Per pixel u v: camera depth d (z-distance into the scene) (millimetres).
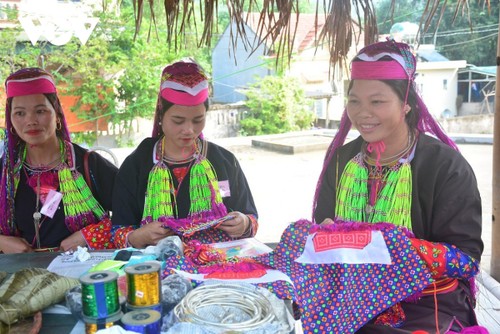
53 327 1371
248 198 2488
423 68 21547
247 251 2031
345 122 2098
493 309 2504
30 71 2396
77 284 1530
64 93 13773
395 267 1754
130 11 12922
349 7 2348
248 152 13539
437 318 1767
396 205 1903
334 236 1791
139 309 1299
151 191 2305
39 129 2373
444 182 1852
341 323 1725
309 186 9070
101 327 1269
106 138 14688
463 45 22547
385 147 1963
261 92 18219
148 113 14555
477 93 22719
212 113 17594
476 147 13148
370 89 1866
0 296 1384
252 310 1383
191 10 2441
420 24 2225
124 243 2240
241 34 2402
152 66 14211
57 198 2451
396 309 1813
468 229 1822
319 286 1751
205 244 2104
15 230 2508
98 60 13430
